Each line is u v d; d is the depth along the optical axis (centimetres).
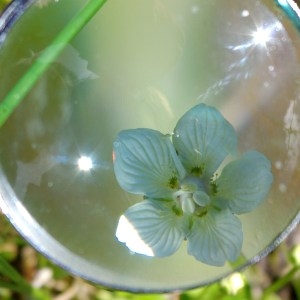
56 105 13
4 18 13
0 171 13
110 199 13
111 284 13
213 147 13
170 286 13
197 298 20
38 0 13
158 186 13
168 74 13
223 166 14
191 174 14
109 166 13
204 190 14
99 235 13
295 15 13
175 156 13
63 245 13
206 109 13
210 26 13
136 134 13
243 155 13
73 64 13
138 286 13
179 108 13
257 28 13
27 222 13
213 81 13
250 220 14
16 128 13
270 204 13
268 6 13
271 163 13
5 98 13
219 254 13
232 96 13
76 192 13
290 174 13
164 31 13
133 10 13
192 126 13
